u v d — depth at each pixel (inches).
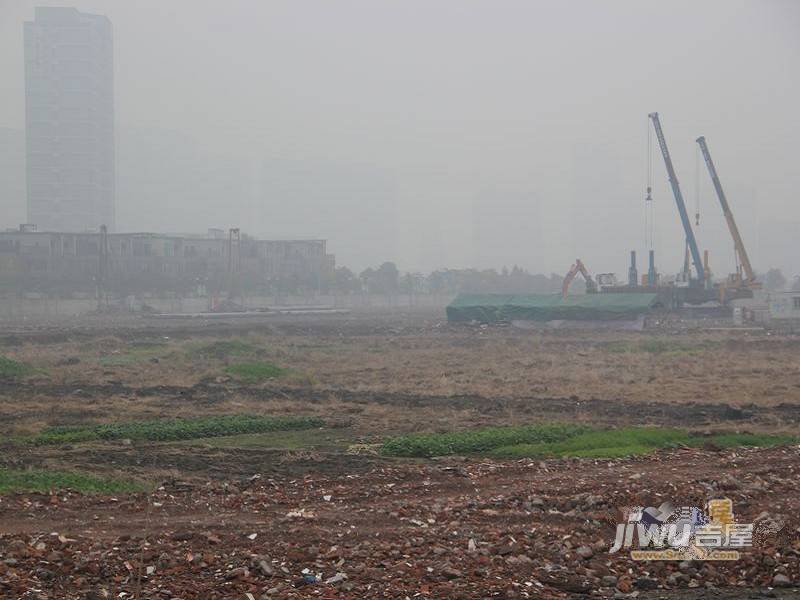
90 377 1956.2
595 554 576.1
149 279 6072.8
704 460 908.0
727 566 560.1
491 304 4303.6
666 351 2790.4
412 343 3240.7
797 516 660.1
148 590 482.0
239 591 483.2
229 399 1553.9
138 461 942.4
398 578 507.2
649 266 4667.8
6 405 1441.9
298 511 681.6
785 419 1299.2
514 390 1736.0
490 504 698.8
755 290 4498.0
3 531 613.3
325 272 7322.8
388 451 1015.0
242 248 6678.2
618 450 984.3
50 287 5693.9
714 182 4547.2
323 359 2527.1
